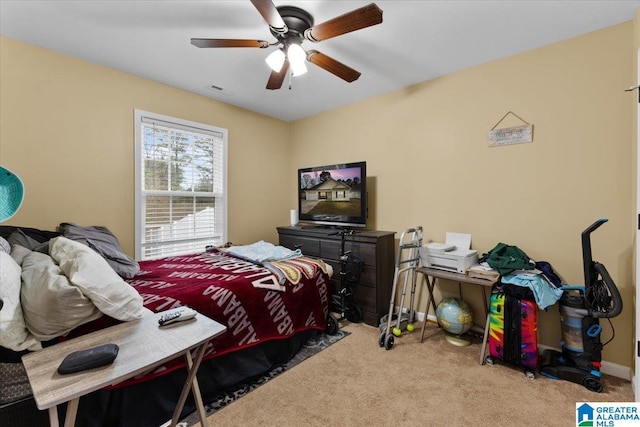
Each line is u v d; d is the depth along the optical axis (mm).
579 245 2176
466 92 2684
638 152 1693
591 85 2109
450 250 2592
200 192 3350
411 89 3047
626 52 1984
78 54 2404
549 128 2281
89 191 2547
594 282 1896
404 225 3133
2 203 1059
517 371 2080
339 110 3705
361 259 2996
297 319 2367
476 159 2639
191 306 1761
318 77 2850
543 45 2289
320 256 3385
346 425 1576
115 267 2080
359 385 1925
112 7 1836
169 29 2078
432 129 2906
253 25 2041
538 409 1690
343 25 1634
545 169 2303
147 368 993
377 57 2477
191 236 3295
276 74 2215
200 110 3303
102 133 2607
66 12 1875
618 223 2029
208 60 2514
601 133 2080
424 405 1727
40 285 1209
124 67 2637
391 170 3225
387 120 3244
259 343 2049
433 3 1800
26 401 1264
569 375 1939
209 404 1757
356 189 3270
